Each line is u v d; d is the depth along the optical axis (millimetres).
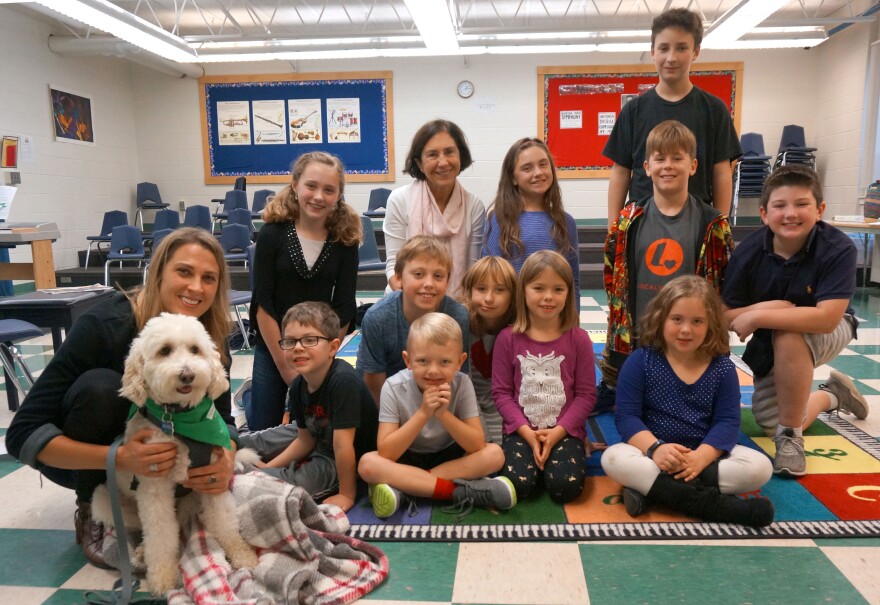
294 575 1401
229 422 1742
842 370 3346
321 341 1834
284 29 8875
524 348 2078
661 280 2291
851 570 1483
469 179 9133
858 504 1822
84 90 8234
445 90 8977
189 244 1560
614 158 2766
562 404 2039
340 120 9141
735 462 1743
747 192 8227
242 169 9344
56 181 7676
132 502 1538
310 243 2318
